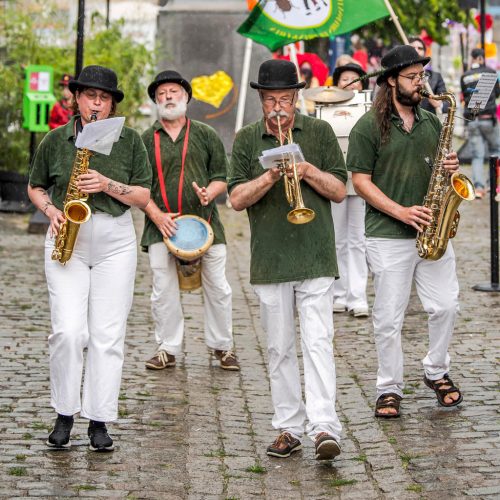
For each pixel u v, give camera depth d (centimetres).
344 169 760
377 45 2120
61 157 751
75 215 729
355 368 977
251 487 708
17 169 1808
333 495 695
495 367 956
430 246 811
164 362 973
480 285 1258
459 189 805
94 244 744
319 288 746
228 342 980
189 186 959
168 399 888
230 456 765
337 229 1167
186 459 755
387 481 709
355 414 851
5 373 934
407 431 807
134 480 711
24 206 1747
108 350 752
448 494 680
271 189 746
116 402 761
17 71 1844
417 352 1014
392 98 819
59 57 1884
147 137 963
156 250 960
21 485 692
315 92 1151
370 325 1124
